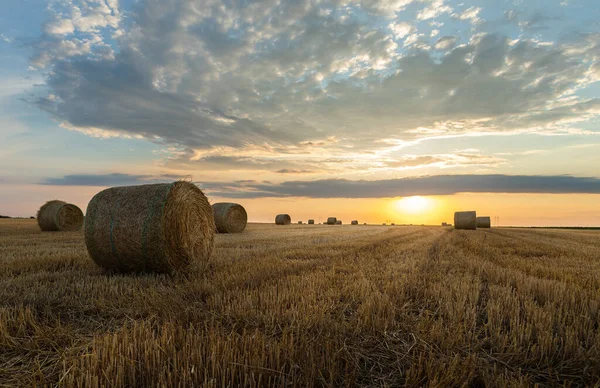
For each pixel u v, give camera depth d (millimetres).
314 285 5875
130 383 2709
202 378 2758
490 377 2916
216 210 20969
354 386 2900
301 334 3723
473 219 29484
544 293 5367
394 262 9148
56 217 18609
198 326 3980
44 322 4227
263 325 4129
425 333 3916
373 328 3988
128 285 6176
